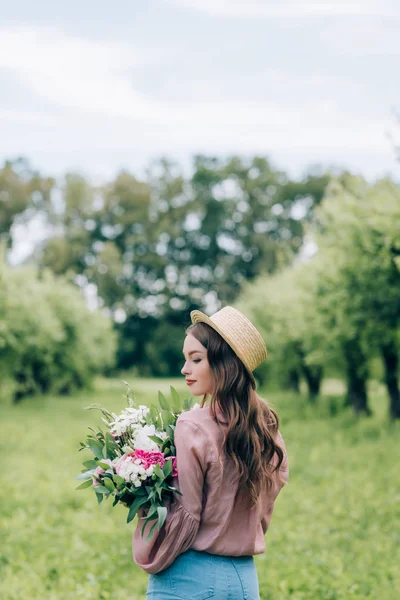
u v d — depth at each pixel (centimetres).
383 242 1579
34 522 991
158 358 6956
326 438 1930
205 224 7156
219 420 332
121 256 7106
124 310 6944
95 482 333
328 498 1142
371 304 1772
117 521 1027
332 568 750
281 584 681
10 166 7256
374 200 1595
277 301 3066
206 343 343
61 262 6794
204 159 7444
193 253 7294
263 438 339
